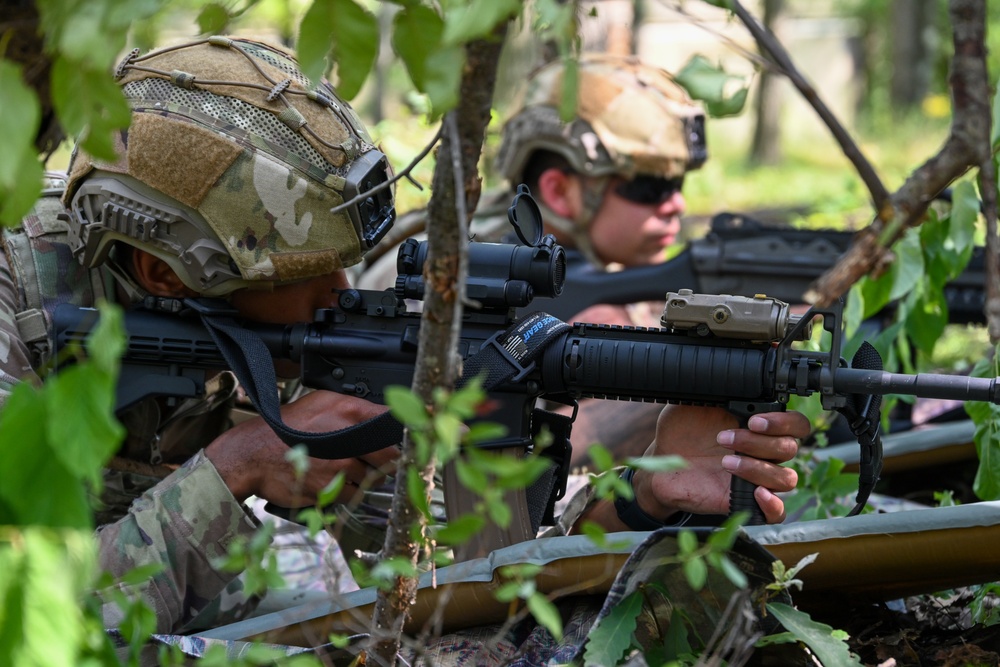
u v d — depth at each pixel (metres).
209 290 2.58
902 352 3.85
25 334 2.63
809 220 9.17
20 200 1.47
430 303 1.68
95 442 1.29
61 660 1.28
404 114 6.23
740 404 2.48
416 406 1.43
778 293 4.60
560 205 4.78
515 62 6.53
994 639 2.37
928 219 3.41
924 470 3.90
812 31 31.02
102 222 2.56
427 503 1.63
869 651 2.40
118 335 1.29
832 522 2.24
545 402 4.14
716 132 26.92
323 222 2.58
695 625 2.11
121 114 1.47
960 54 1.52
